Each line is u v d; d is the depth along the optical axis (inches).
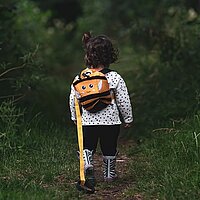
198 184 367.9
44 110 605.9
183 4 725.9
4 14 598.5
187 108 528.4
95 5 1128.2
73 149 485.4
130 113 379.6
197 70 593.0
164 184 374.3
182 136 451.2
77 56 1034.1
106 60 379.2
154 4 901.8
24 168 421.7
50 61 863.1
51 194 360.8
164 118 543.2
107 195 374.9
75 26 1235.2
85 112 378.0
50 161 438.9
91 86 370.0
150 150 469.1
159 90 607.5
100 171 434.9
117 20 1078.4
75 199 362.6
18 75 542.6
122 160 467.2
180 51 628.7
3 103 481.7
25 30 752.3
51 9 1268.5
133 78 716.7
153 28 660.1
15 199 344.2
